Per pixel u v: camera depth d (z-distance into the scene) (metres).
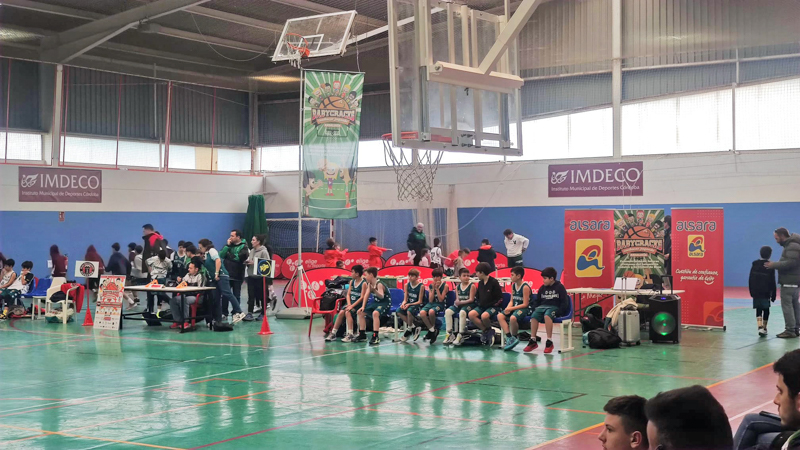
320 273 16.62
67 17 22.80
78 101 24.69
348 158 15.29
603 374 9.27
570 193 23.70
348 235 27.80
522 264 18.67
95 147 25.11
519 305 11.45
